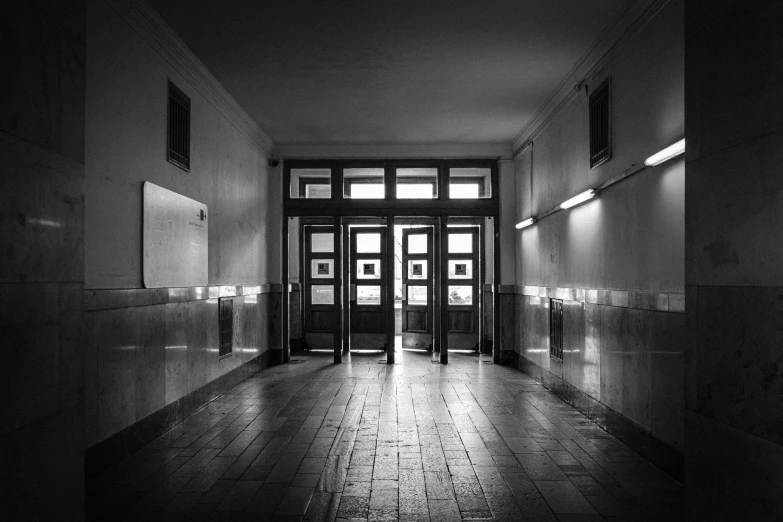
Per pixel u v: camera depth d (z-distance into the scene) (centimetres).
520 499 367
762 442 244
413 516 340
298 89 698
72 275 275
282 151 992
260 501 361
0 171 225
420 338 1132
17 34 236
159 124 523
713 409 279
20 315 236
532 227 857
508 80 662
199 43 558
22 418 237
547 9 486
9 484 229
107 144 424
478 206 984
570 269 665
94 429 402
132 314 462
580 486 390
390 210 988
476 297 1123
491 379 823
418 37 546
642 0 450
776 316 236
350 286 1130
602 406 549
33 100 246
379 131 902
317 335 1141
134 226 469
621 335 505
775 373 236
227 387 730
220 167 714
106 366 418
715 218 278
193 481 397
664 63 427
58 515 263
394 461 443
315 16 502
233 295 754
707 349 284
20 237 237
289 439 503
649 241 450
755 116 249
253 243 884
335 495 372
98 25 411
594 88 587
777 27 235
